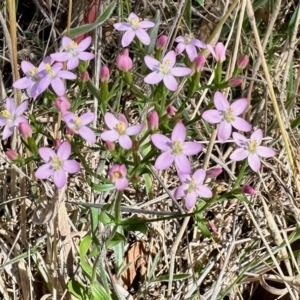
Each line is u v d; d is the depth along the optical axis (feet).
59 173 0.52
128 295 0.69
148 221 0.58
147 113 0.70
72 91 0.75
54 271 0.66
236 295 0.72
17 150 0.69
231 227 0.74
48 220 0.64
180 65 0.71
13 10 0.60
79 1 0.77
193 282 0.70
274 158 0.73
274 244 0.74
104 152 0.68
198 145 0.52
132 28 0.61
